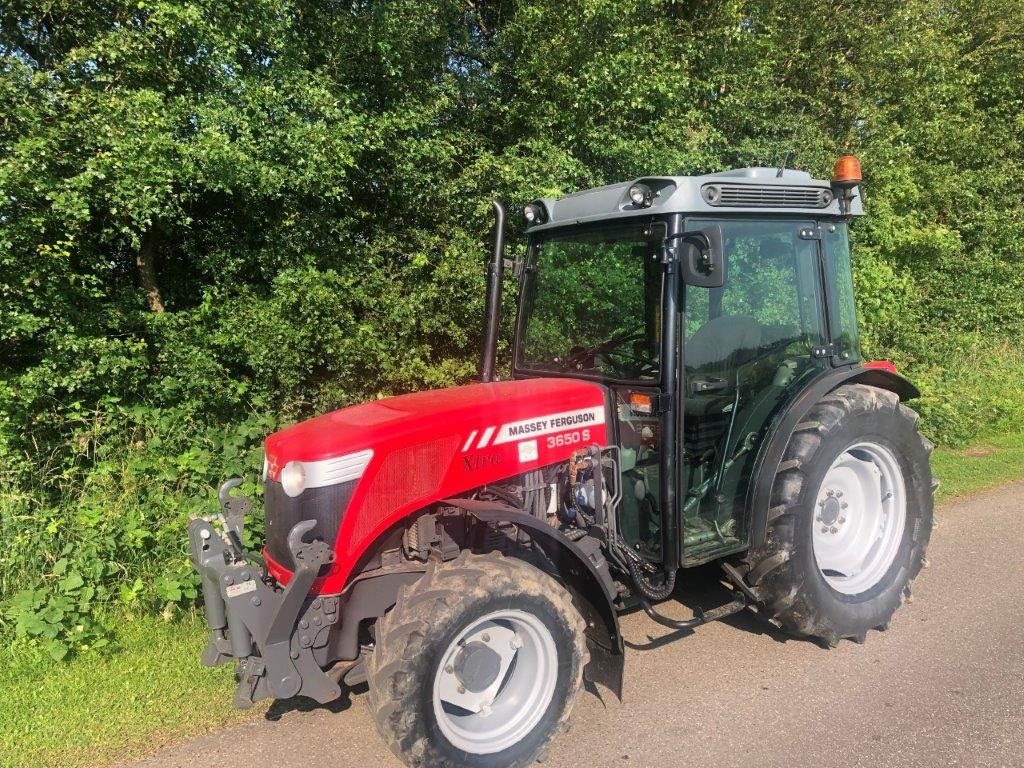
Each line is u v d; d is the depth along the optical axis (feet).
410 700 8.20
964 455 23.12
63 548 13.62
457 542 9.84
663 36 24.88
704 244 9.47
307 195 18.92
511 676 9.44
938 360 29.48
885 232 29.22
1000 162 35.58
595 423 10.73
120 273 18.85
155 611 13.46
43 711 10.74
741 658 11.76
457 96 22.91
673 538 10.48
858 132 30.76
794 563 11.12
